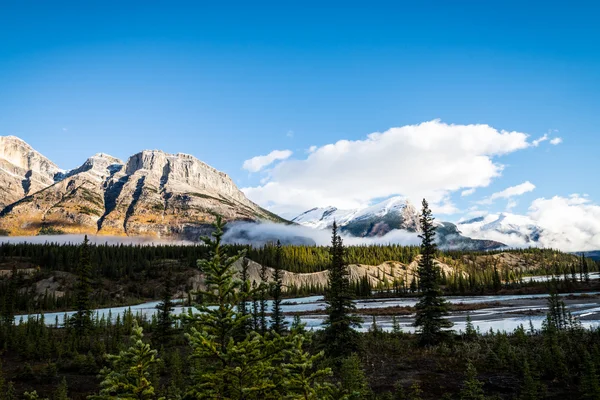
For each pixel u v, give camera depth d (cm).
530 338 3981
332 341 3731
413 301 12406
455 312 8100
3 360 4594
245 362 908
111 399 935
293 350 968
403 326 6375
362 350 3769
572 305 8550
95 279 15962
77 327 5819
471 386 2305
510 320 6462
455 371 3058
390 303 11969
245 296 1020
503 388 2577
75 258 18025
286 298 15488
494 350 3531
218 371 936
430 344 4112
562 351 3014
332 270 3981
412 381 2847
